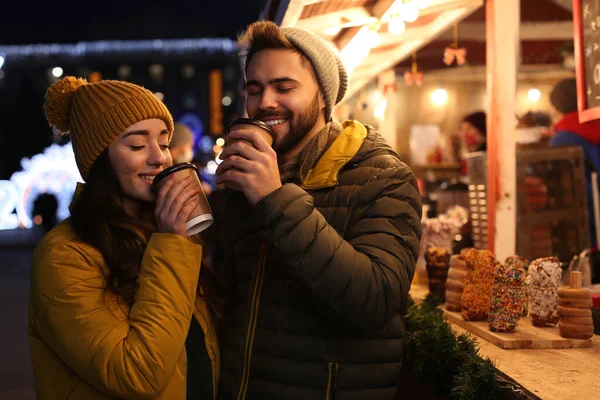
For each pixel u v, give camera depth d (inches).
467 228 154.4
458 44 254.4
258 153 67.2
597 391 66.2
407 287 71.0
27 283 445.7
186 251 72.5
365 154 77.2
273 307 76.0
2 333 286.5
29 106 1290.6
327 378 72.9
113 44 1353.3
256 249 81.0
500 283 91.4
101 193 76.1
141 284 71.9
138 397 69.7
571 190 137.7
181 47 1396.4
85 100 76.3
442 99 295.6
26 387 206.2
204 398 79.3
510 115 132.3
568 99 172.2
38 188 1016.2
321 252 65.9
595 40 106.8
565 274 121.9
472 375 73.4
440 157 301.0
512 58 132.3
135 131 75.8
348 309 67.2
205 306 83.3
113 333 69.8
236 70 1453.0
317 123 81.8
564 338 86.1
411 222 72.6
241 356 76.5
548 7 237.5
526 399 66.4
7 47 1273.4
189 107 1461.6
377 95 258.8
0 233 919.7
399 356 76.6
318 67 78.9
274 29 78.4
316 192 77.2
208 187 254.5
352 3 131.2
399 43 181.8
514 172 131.9
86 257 72.7
